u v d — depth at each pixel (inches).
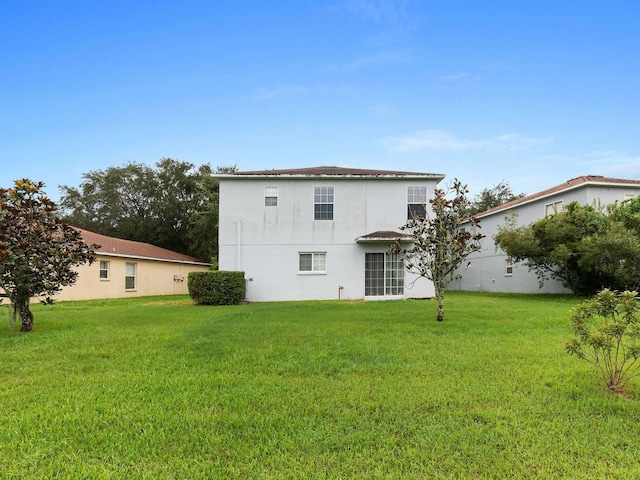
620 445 115.3
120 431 125.0
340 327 312.2
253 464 103.8
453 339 265.4
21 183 297.6
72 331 305.6
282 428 125.9
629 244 505.7
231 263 615.2
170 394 158.1
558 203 753.0
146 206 1359.5
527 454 109.0
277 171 666.2
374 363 203.5
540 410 140.6
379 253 621.3
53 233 323.9
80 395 156.9
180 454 109.9
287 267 618.5
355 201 625.9
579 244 578.2
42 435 121.5
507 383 170.6
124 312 439.2
